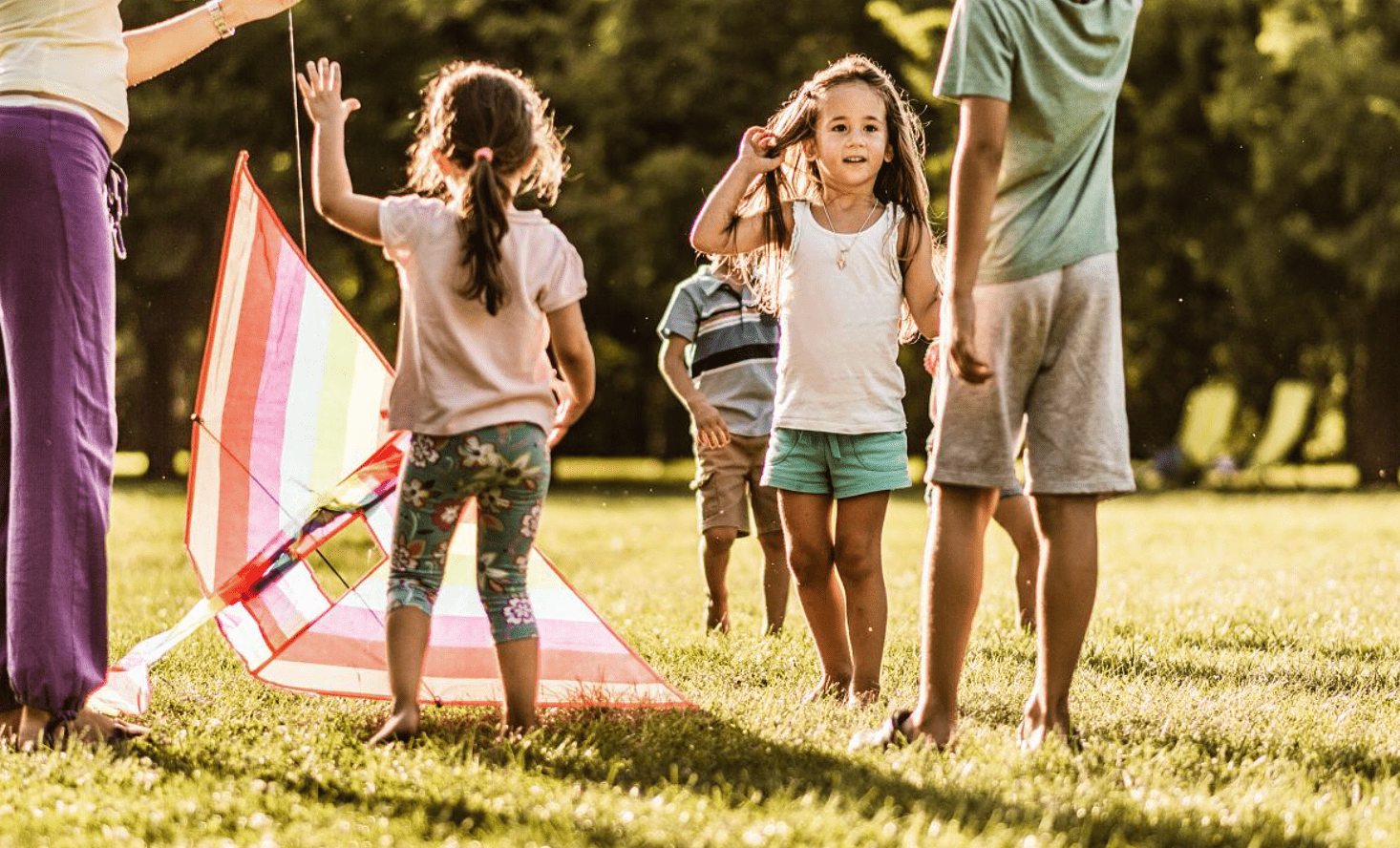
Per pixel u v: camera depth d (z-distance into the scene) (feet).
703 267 23.81
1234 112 75.20
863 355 16.17
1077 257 13.25
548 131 14.62
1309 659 19.58
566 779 12.60
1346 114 72.54
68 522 14.11
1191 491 77.36
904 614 24.75
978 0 12.85
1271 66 75.82
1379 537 42.68
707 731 14.51
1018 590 22.58
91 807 11.68
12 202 14.28
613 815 11.29
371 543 39.86
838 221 16.46
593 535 46.83
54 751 13.46
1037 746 13.47
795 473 16.47
